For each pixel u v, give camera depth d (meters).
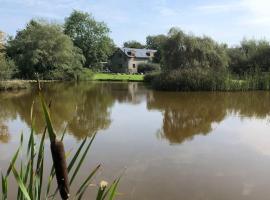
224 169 7.46
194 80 27.19
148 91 27.52
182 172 7.23
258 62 35.56
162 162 7.94
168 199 5.88
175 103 19.62
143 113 15.88
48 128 1.30
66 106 18.27
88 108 17.61
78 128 12.04
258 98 22.05
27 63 37.78
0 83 27.47
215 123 13.19
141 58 68.75
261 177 6.98
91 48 57.09
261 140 10.20
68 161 7.26
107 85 35.31
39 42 38.94
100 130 11.71
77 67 43.97
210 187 6.43
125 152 8.77
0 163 7.57
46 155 8.02
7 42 39.81
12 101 20.09
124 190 6.20
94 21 57.06
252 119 14.09
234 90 27.30
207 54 30.33
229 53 37.03
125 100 21.30
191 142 9.97
